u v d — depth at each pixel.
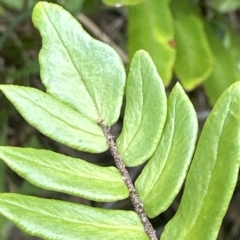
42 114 0.14
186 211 0.13
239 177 0.34
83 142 0.14
